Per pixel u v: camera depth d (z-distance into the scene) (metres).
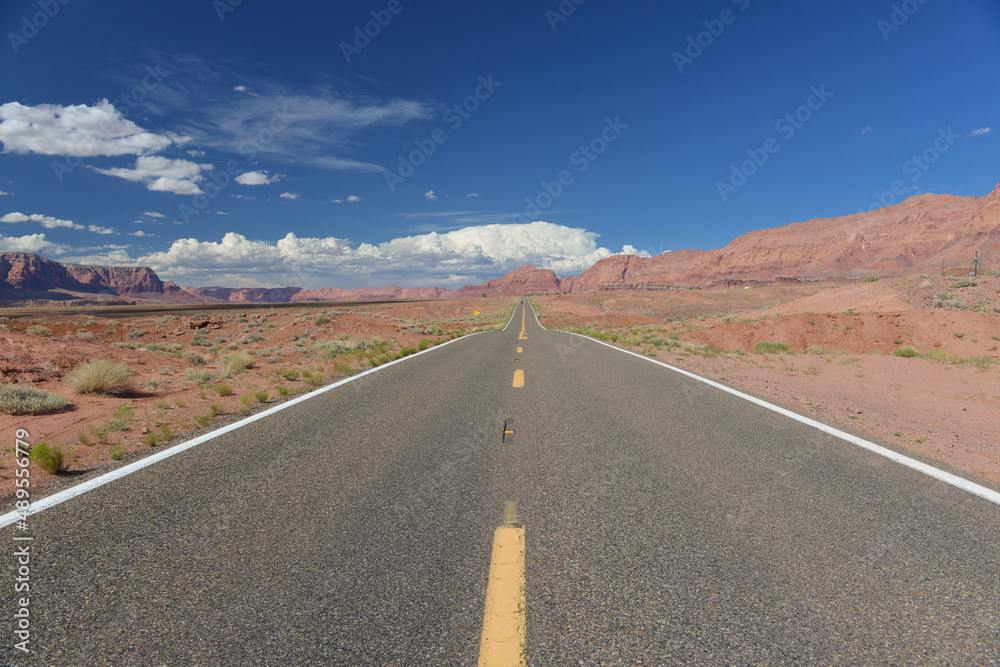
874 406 8.01
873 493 3.48
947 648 1.86
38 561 2.52
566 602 2.14
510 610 2.07
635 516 3.07
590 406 6.62
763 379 10.10
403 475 3.86
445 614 2.05
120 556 2.57
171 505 3.26
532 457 4.34
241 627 1.99
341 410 6.39
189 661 1.80
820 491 3.51
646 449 4.58
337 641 1.89
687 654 1.81
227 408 6.76
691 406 6.61
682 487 3.59
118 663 1.79
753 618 2.03
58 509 3.20
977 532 2.86
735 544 2.70
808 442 4.83
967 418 7.46
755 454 4.43
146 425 5.92
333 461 4.23
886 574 2.38
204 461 4.24
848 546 2.68
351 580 2.32
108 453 4.71
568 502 3.30
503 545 2.67
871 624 2.00
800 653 1.83
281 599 2.18
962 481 3.74
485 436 5.07
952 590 2.25
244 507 3.22
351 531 2.86
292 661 1.78
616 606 2.11
